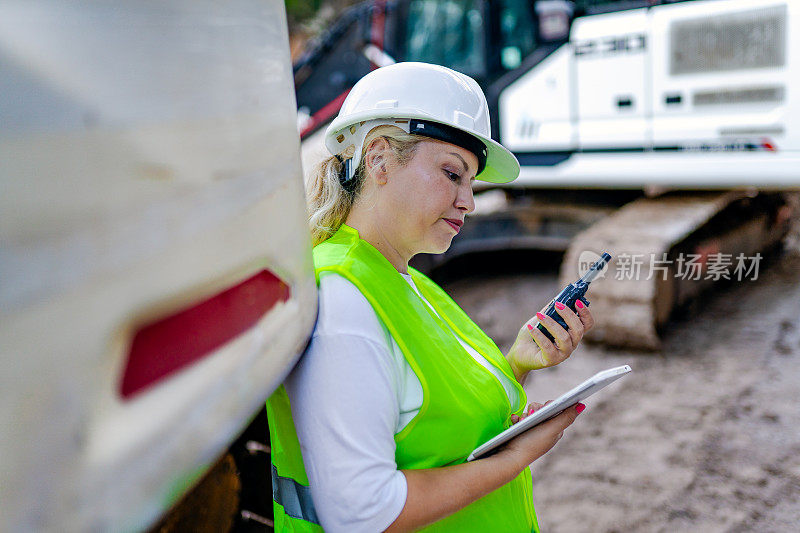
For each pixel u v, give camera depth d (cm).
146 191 49
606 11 449
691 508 274
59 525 44
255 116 64
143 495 50
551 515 279
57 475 44
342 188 112
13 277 42
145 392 50
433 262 536
